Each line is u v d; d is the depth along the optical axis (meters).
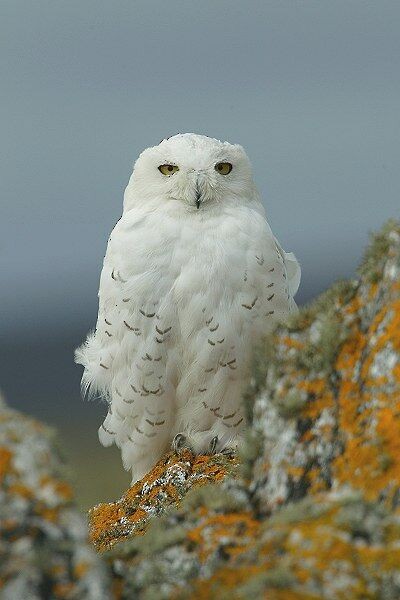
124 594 7.84
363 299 8.73
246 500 8.50
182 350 14.92
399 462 7.65
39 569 6.81
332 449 8.22
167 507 12.45
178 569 7.88
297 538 7.29
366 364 8.33
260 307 14.72
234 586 7.34
